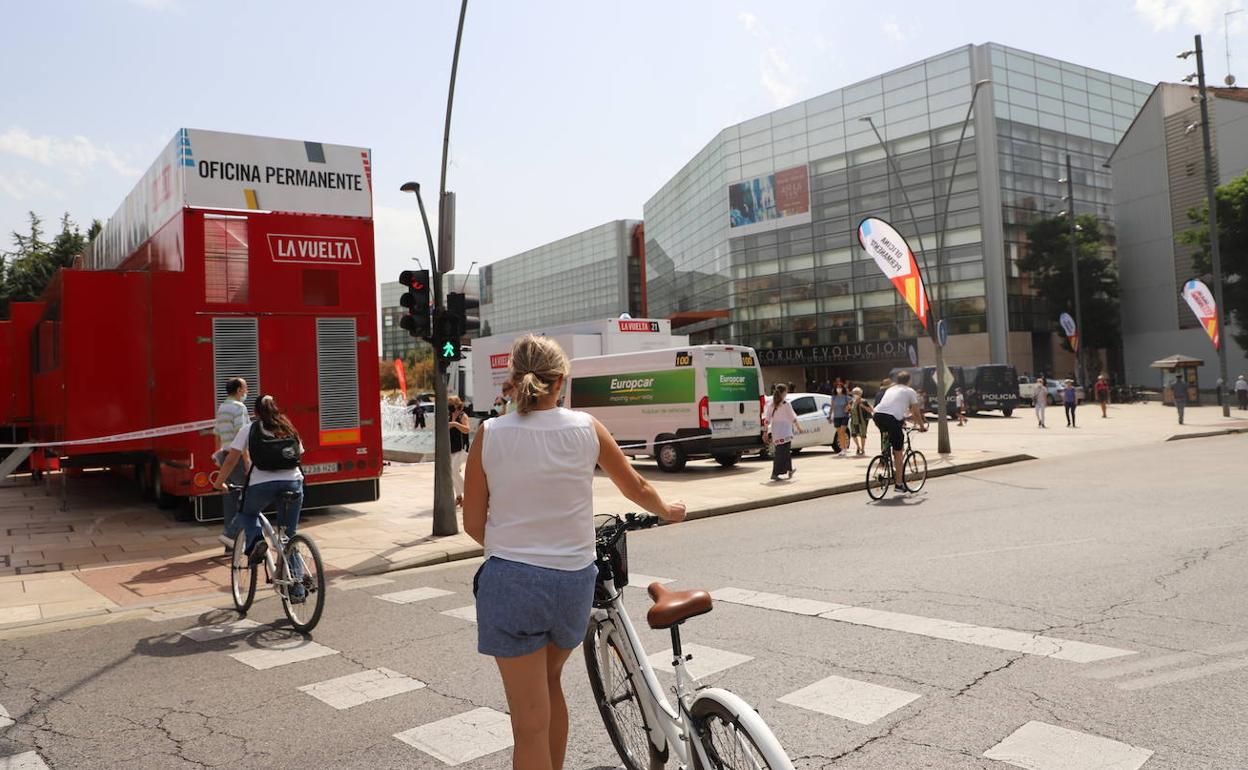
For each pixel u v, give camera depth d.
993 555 7.86
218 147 11.29
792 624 5.83
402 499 14.64
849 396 21.41
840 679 4.66
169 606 7.39
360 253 12.23
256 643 6.07
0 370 17.44
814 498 13.67
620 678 3.55
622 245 98.50
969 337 52.19
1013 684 4.46
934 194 53.34
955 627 5.56
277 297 11.62
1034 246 52.78
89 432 11.93
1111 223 57.56
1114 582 6.58
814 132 58.28
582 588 2.81
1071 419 28.92
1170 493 11.50
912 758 3.63
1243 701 4.09
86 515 12.76
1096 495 11.69
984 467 17.08
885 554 8.22
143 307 12.30
